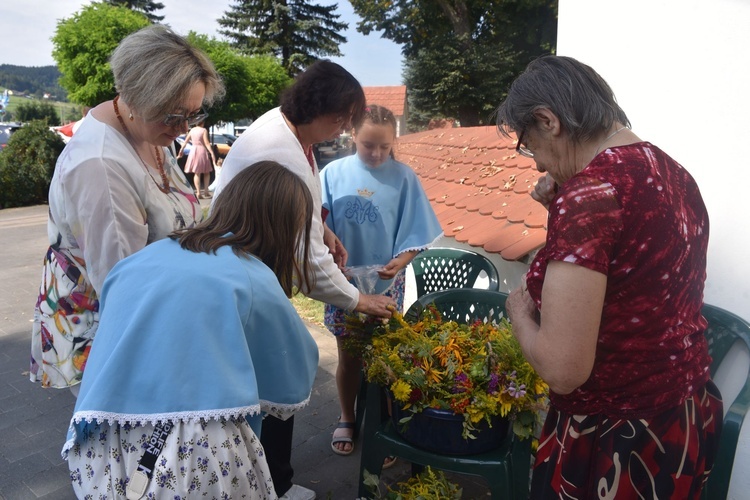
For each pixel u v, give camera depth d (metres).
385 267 2.46
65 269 1.78
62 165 1.68
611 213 1.19
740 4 1.89
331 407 3.24
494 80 20.11
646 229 1.20
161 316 1.31
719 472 1.46
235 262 1.41
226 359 1.30
